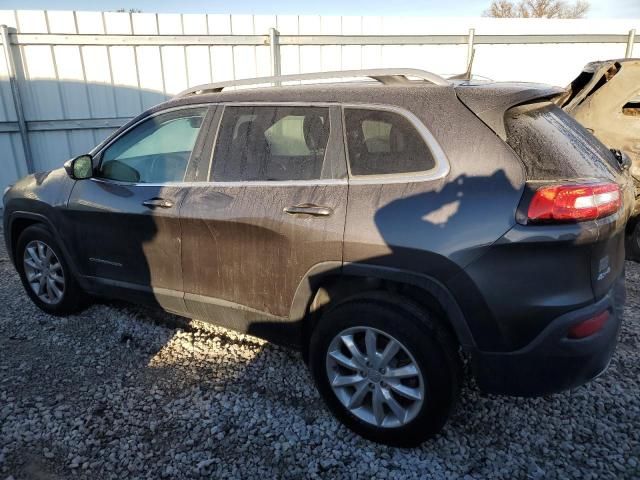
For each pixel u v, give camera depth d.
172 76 7.38
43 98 6.81
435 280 2.26
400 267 2.32
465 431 2.66
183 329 3.81
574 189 2.09
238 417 2.81
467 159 2.25
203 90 3.26
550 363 2.19
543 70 8.87
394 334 2.37
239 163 2.85
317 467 2.44
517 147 2.22
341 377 2.62
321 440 2.62
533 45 8.68
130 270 3.41
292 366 3.29
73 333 3.78
